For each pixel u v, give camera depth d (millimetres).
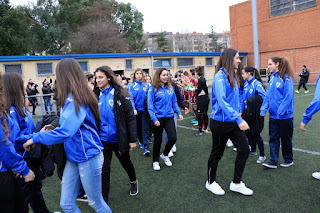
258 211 2521
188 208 2668
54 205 2920
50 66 15609
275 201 2688
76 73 1795
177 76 9602
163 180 3420
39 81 15250
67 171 1898
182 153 4523
